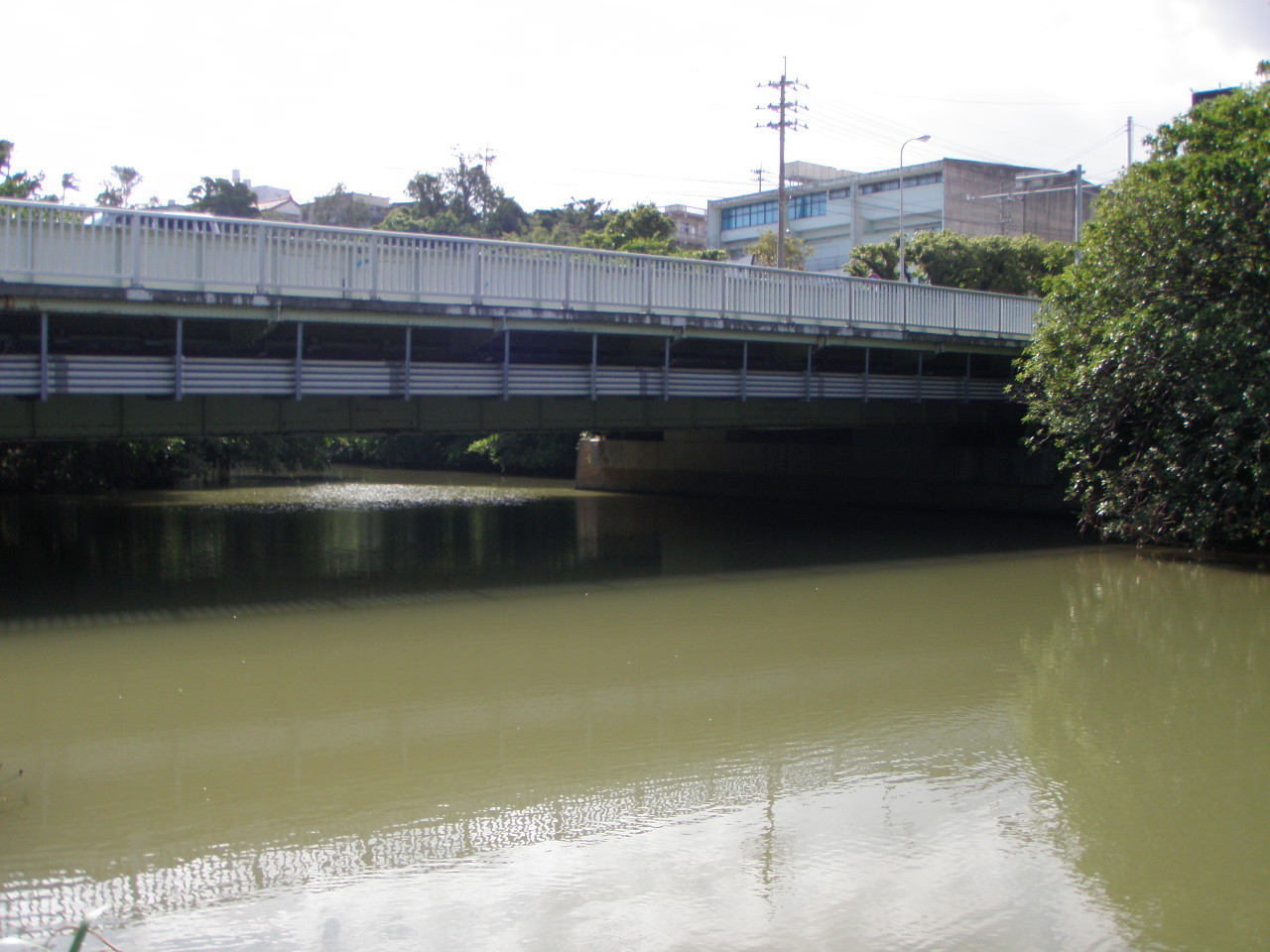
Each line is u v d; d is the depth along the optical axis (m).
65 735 9.71
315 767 8.92
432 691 11.29
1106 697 11.23
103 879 6.77
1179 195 20.12
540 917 6.31
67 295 13.73
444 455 57.38
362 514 30.34
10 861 7.02
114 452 35.28
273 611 15.41
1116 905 6.50
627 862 7.08
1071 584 18.52
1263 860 7.17
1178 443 20.94
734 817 7.88
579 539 24.73
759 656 12.95
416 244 16.69
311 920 6.25
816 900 6.54
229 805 8.04
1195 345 19.64
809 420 24.91
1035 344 23.38
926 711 10.66
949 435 33.06
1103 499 23.25
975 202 74.00
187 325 16.53
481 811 7.96
